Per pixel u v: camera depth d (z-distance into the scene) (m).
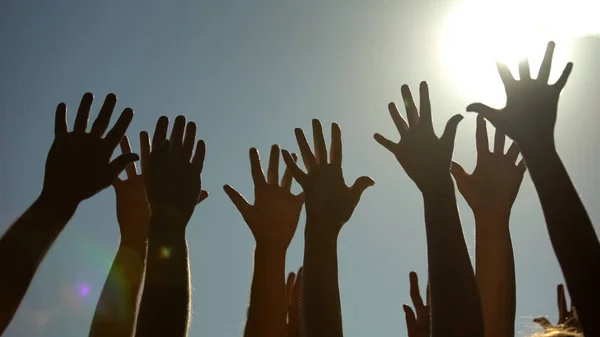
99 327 2.86
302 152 2.95
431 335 2.15
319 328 2.46
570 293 1.81
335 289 2.59
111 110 2.61
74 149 2.49
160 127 2.69
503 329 2.76
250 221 3.26
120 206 3.26
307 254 2.68
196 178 2.53
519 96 2.24
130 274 3.04
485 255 2.93
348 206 2.82
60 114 2.60
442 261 2.23
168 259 2.31
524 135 2.15
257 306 3.09
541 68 2.29
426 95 2.67
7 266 2.10
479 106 2.29
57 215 2.30
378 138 2.64
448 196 2.40
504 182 3.02
